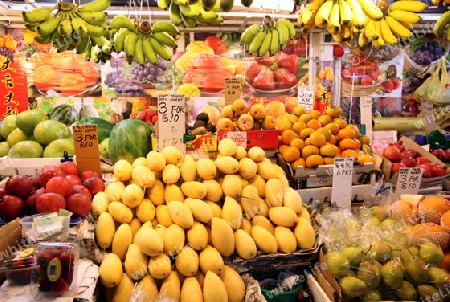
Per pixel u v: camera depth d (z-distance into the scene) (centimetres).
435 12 415
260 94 485
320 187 265
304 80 487
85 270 174
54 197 190
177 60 468
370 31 291
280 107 456
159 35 306
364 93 502
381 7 300
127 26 288
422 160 310
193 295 179
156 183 210
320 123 282
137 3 380
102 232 190
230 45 473
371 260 199
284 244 203
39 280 152
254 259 200
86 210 199
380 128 494
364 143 294
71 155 284
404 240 210
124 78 464
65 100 459
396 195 275
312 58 482
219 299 179
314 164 259
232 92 302
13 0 370
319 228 219
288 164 264
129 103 468
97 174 236
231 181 212
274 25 321
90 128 242
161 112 243
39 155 284
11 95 446
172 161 215
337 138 281
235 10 356
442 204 226
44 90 455
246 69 479
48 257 154
